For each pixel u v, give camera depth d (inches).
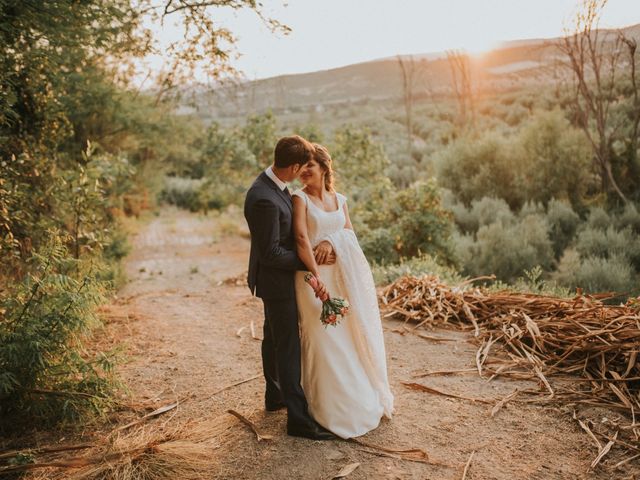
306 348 128.2
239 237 553.3
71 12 193.9
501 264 425.1
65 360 141.6
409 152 1018.7
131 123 440.5
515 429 130.7
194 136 713.0
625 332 157.3
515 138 692.1
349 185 536.4
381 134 1441.9
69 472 115.3
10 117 221.1
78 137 417.4
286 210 119.6
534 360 165.6
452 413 139.9
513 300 204.8
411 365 174.4
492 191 643.5
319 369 127.0
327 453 120.5
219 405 150.2
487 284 414.6
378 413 132.5
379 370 133.3
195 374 174.7
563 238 481.1
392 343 194.9
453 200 657.6
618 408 135.6
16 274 206.8
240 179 713.6
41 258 146.9
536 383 155.3
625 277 359.6
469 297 218.2
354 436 127.4
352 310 128.4
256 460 118.3
